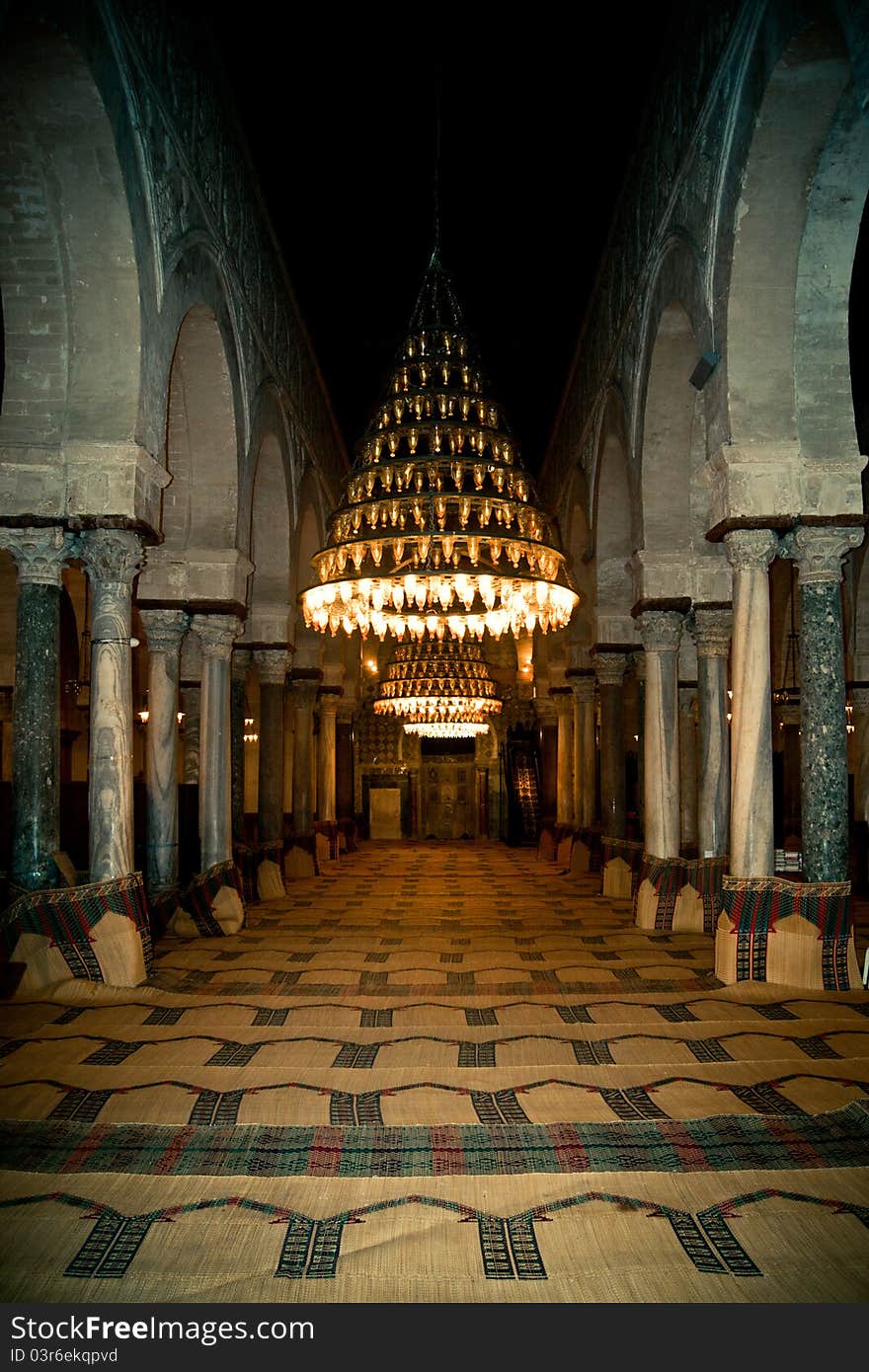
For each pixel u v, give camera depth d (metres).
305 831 17.16
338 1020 6.07
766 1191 3.65
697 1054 5.30
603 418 12.18
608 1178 3.78
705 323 7.57
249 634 13.16
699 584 9.92
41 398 6.93
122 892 6.94
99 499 6.87
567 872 17.70
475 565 8.47
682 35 8.14
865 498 12.70
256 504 12.96
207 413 9.53
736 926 7.02
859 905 11.52
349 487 8.91
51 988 6.56
